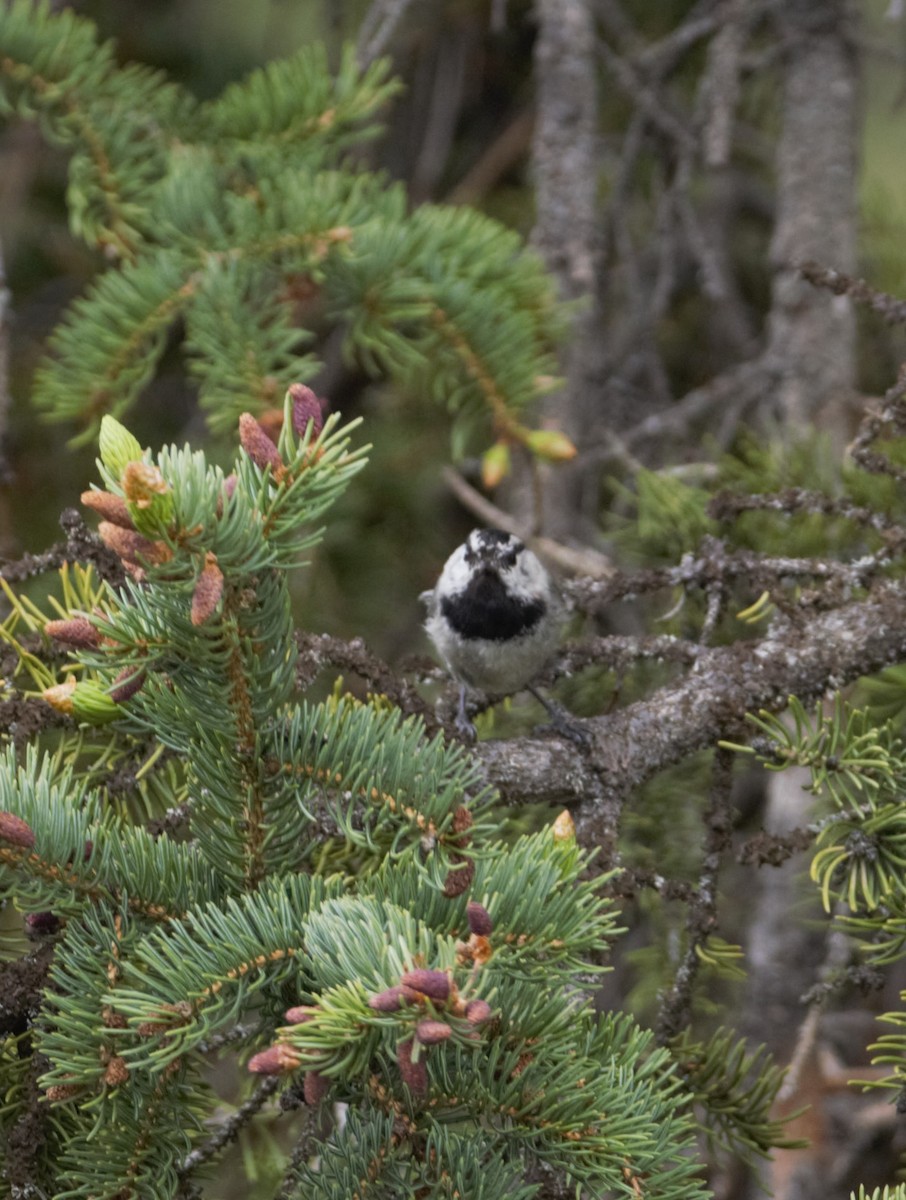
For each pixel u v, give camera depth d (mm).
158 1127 4066
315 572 9727
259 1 11852
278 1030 3555
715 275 10195
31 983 4391
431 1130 3807
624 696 7406
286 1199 4027
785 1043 8602
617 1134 3738
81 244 11812
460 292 7273
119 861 4246
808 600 6309
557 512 9930
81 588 5508
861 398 9641
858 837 4996
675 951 6559
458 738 5918
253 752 4211
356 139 8062
